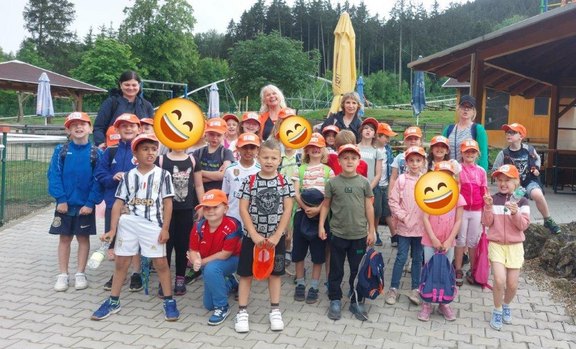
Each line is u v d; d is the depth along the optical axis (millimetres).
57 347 3857
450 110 49188
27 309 4625
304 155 5270
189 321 4438
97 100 45531
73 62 77938
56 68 77188
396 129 22219
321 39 97750
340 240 4570
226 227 4445
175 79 56812
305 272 5887
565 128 12609
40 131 18844
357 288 4551
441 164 4762
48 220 8398
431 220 4754
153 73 55438
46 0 81688
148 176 4484
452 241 4699
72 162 5094
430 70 10398
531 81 14250
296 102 54688
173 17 56125
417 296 4887
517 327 4387
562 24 7914
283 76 32500
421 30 102625
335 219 4605
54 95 28719
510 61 11039
